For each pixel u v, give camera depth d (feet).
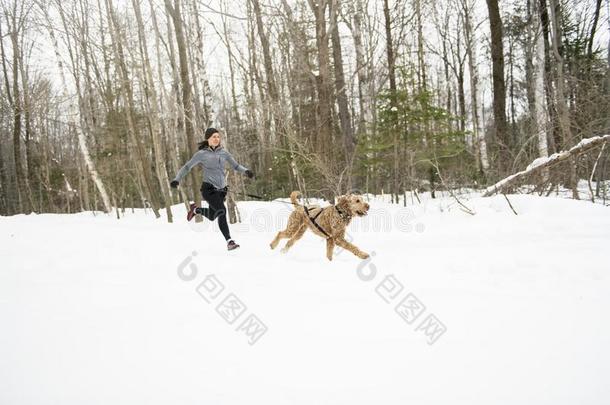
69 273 15.26
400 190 46.19
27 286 13.33
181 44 33.14
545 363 7.19
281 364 7.47
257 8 31.65
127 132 50.65
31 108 62.44
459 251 16.57
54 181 75.77
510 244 16.98
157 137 36.01
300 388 6.60
